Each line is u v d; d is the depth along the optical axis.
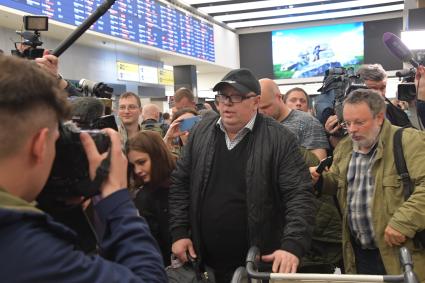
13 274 0.68
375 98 1.94
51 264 0.70
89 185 0.86
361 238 2.00
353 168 2.04
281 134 1.85
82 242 0.93
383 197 1.92
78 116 1.14
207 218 1.88
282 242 1.72
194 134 2.01
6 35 4.75
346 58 12.15
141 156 1.94
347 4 10.54
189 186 1.99
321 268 2.35
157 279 0.82
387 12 11.61
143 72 7.86
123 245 0.83
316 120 2.63
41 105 0.75
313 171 2.06
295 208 1.74
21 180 0.75
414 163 1.85
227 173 1.87
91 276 0.73
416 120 2.49
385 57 11.91
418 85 2.25
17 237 0.69
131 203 0.89
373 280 1.37
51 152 0.78
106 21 5.89
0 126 0.71
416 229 1.78
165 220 2.01
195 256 1.89
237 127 1.85
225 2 9.70
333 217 2.34
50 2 4.74
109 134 0.93
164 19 7.80
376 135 1.96
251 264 1.51
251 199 1.79
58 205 0.90
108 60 6.82
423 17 3.69
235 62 12.31
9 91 0.70
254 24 12.04
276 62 12.55
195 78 10.11
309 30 12.31
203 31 9.82
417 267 1.83
